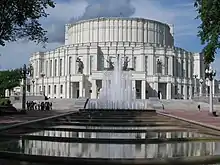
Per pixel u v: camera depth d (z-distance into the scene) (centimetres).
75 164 859
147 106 6091
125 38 11619
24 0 2403
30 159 900
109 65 10662
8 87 9819
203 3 1867
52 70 11856
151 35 11925
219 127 1894
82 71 10906
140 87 10375
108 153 952
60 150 1005
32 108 5719
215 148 1080
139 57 10938
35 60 12412
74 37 12338
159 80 10456
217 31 1878
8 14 2412
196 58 11969
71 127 1733
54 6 2606
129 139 1197
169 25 13812
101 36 11656
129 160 841
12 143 1180
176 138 1265
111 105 5788
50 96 11325
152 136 1345
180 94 10812
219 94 9975
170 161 852
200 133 1583
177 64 11369
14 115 3591
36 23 2614
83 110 3938
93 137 1262
